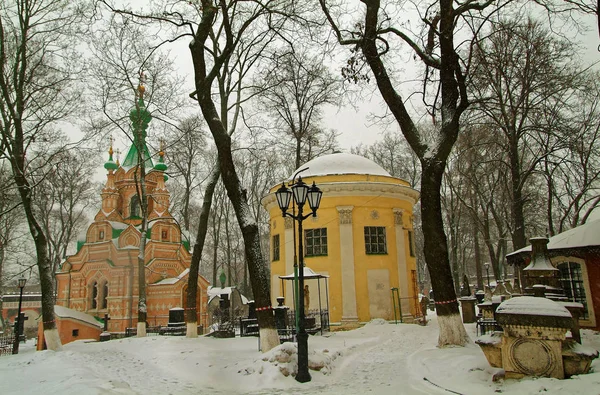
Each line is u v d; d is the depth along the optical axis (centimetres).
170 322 2611
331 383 1051
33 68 1975
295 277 1385
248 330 2106
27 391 982
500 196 3369
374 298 2359
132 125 2528
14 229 3984
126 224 3916
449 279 1329
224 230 5547
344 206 2430
